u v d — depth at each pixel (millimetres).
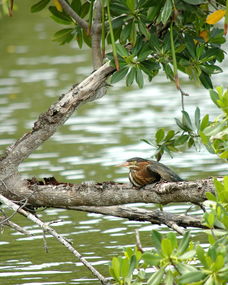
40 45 35375
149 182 10727
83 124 23531
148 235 13828
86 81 11102
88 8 12195
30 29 38219
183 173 17703
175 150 11406
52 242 13727
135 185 10719
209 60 11070
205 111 24109
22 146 11219
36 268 12297
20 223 14969
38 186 11125
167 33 10844
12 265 12453
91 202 10844
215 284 7883
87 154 19922
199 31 11445
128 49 11344
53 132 11195
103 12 10844
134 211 11148
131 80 10633
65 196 10969
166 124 22859
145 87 28609
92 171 18172
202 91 27375
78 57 33438
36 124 11195
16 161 11250
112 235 13938
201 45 11250
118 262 8852
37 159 19656
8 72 30828
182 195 10297
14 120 23781
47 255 12961
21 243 13703
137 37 11078
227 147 8852
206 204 8547
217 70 11109
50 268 12266
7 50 34625
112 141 21219
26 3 39969
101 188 10805
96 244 13438
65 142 21438
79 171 18234
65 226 14586
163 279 8797
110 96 27562
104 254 12867
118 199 10742
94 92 11125
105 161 19109
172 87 28375
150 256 8281
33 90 27719
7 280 11719
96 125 23297
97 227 14484
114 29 11867
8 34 37219
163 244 8188
